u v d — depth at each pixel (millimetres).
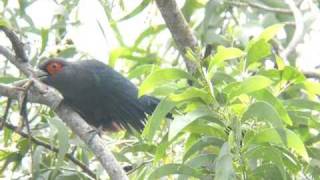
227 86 7801
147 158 10477
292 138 7410
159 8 10898
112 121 12781
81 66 12594
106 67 12781
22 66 10672
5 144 10422
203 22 12586
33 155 9641
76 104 12602
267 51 7980
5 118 10133
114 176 8914
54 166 9992
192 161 8016
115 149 10938
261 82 7430
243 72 8195
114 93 12516
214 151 8266
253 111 7512
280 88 8352
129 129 12508
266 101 7688
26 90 10133
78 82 12391
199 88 7965
